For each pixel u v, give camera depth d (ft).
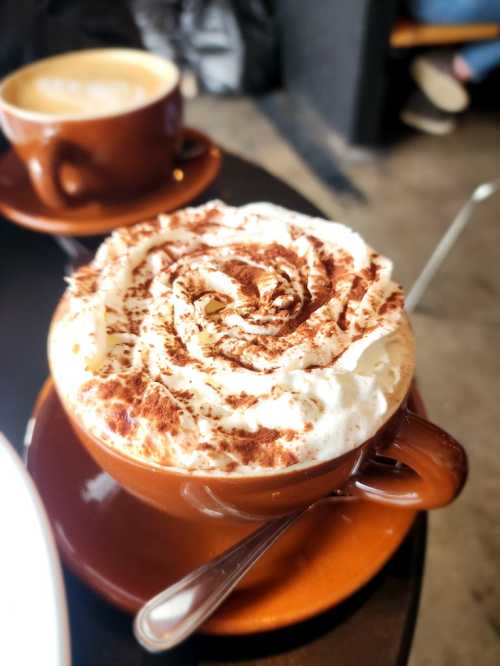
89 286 0.62
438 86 3.34
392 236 2.76
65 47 1.64
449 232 2.74
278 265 0.62
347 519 0.61
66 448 0.67
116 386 0.51
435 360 2.19
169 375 0.52
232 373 0.52
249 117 3.64
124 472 0.51
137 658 0.55
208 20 3.71
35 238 1.08
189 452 0.47
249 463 0.48
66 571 0.60
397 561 0.62
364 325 0.55
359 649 0.55
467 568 1.60
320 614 0.56
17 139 0.99
